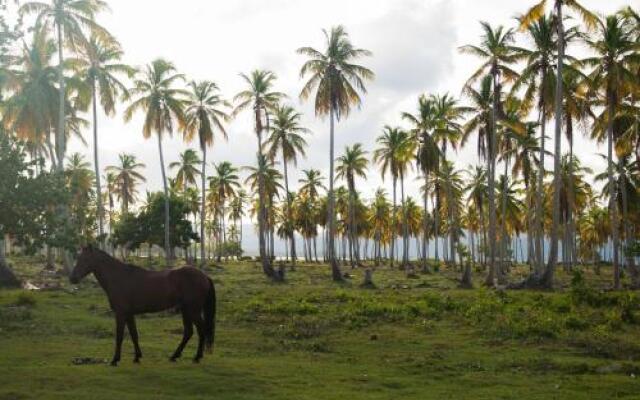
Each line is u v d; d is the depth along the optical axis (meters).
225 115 55.34
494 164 41.34
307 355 13.48
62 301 23.45
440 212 82.88
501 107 42.97
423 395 9.78
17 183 17.52
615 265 37.59
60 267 49.22
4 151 17.62
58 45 36.88
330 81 44.97
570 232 69.12
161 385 9.93
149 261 65.19
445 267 73.56
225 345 14.65
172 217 63.22
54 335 15.45
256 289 33.31
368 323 18.28
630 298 22.34
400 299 25.17
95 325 17.12
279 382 10.42
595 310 21.06
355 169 71.56
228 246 105.00
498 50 39.75
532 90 38.19
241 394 9.52
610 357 13.61
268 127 52.66
